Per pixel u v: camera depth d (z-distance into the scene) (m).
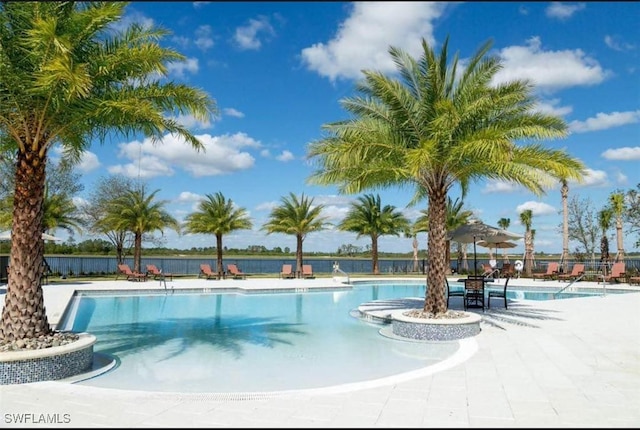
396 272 37.59
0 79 6.84
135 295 20.48
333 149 10.71
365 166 11.02
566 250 30.22
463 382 6.44
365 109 11.62
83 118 7.76
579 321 11.98
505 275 28.47
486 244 23.64
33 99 7.22
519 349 8.64
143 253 44.12
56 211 25.52
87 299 18.89
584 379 6.59
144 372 7.70
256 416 5.10
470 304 15.60
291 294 21.81
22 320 7.28
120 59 7.59
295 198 31.31
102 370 7.58
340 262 40.22
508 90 10.41
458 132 10.88
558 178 10.26
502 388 6.15
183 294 21.17
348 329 12.13
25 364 6.56
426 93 10.81
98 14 7.02
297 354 9.16
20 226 7.43
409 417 5.04
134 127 8.65
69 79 6.34
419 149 9.66
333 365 8.28
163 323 13.21
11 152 9.00
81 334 8.20
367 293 23.02
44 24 6.29
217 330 12.02
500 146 9.35
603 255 30.73
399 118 11.20
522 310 14.07
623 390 6.06
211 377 7.43
